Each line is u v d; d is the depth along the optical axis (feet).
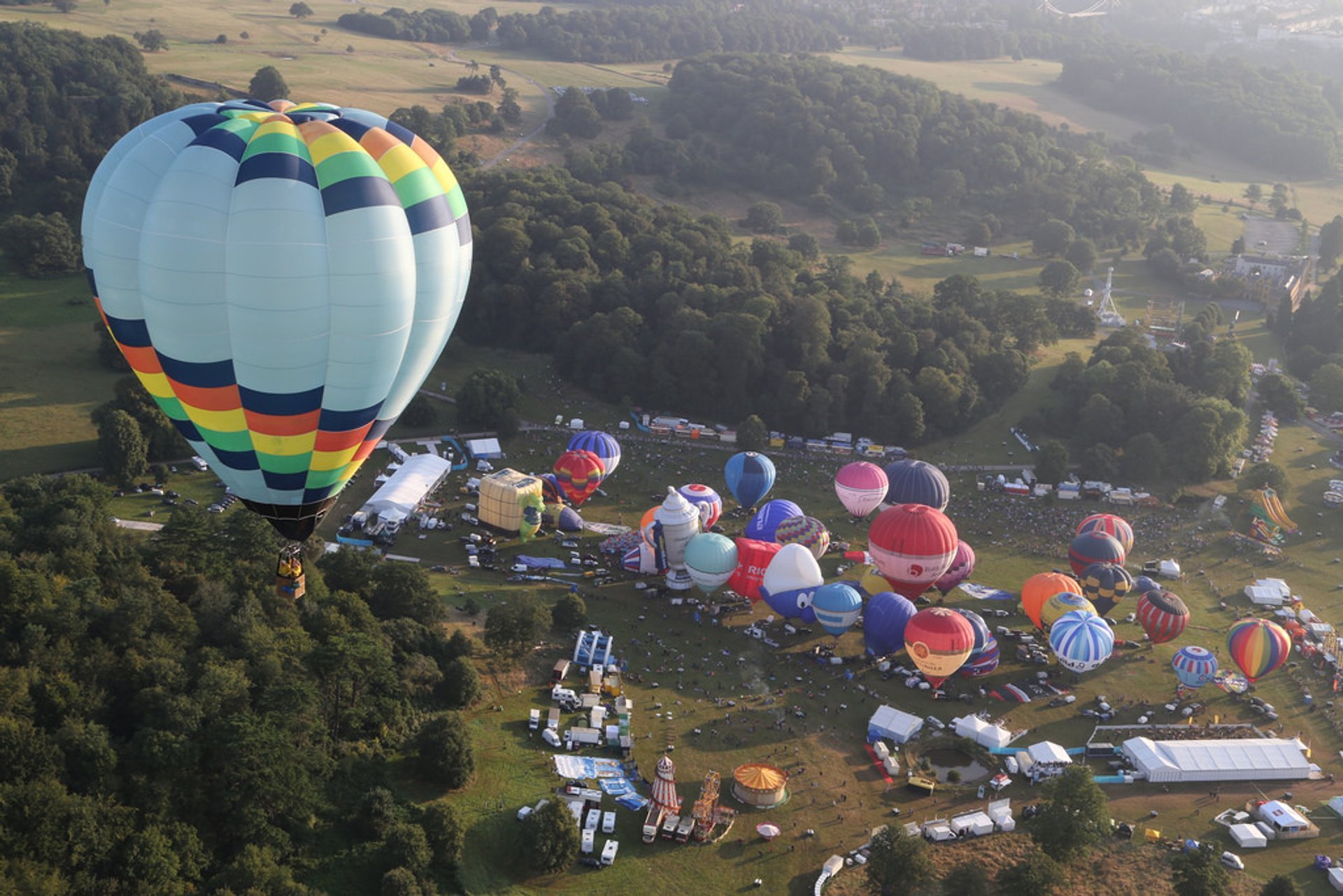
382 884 262.06
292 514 258.16
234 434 240.73
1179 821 318.45
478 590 411.95
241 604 337.31
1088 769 306.96
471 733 324.19
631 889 281.74
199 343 227.40
